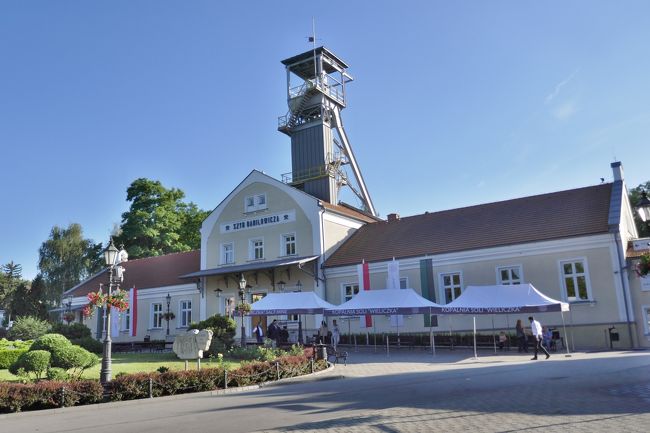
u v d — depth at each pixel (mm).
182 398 15609
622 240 25984
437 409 10383
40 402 14195
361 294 26828
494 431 8133
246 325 36688
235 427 9836
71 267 61125
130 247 55125
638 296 24953
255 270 35812
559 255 27172
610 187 29688
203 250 40594
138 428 10367
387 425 9000
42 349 17125
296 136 44406
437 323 29891
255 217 38500
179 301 40750
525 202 32188
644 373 14375
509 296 23812
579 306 26172
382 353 26906
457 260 30047
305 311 27203
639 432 7547
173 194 60531
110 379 15734
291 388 16500
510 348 26016
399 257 31938
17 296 63344
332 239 36344
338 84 47188
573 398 10812
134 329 41750
